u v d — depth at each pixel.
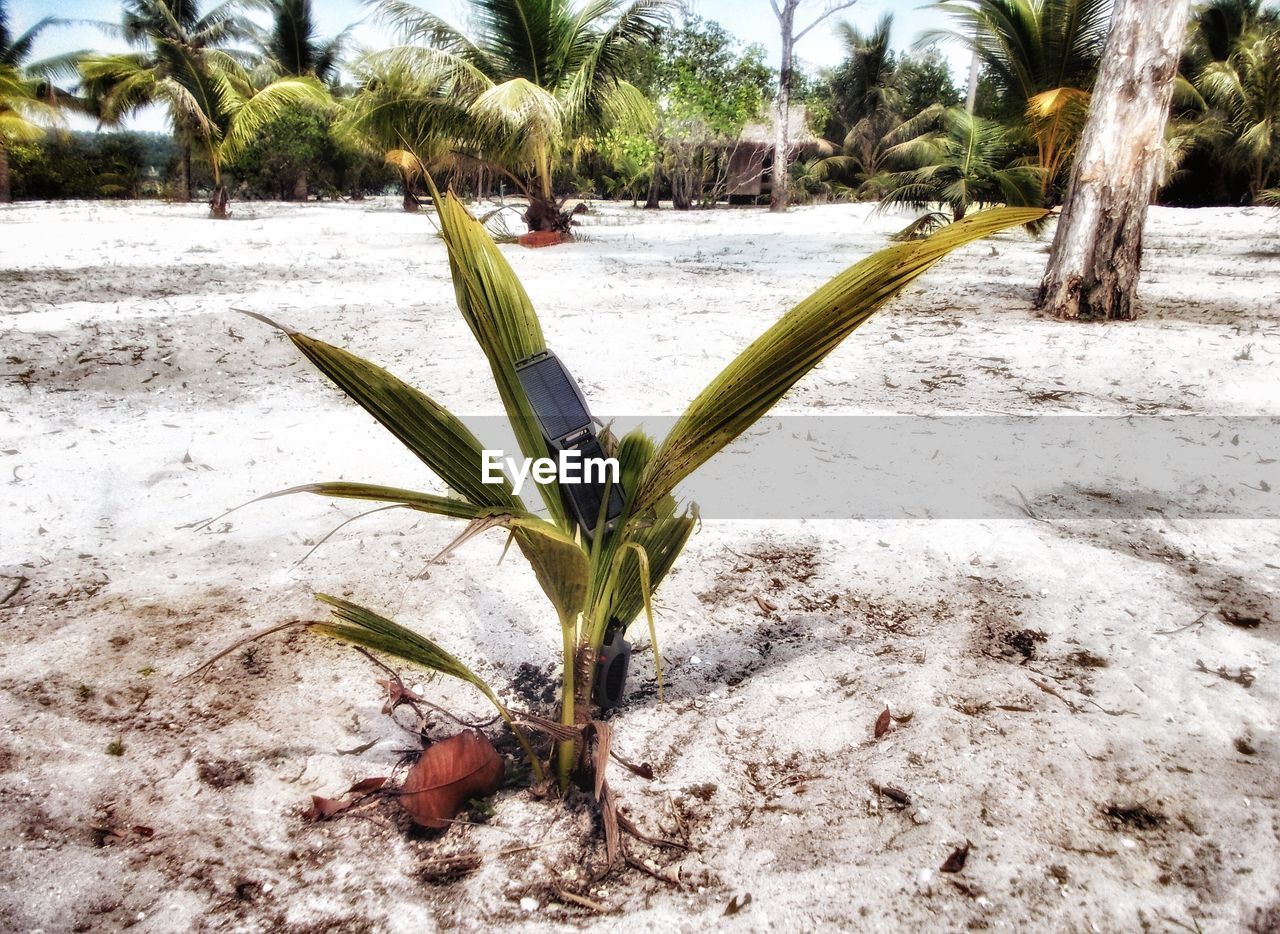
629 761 1.96
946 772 1.89
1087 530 3.23
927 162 21.05
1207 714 2.11
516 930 1.52
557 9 13.70
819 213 25.02
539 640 2.47
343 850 1.70
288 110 29.62
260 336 6.21
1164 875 1.61
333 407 4.77
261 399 4.90
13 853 1.62
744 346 6.12
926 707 2.12
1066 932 1.49
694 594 2.77
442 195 1.40
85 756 1.91
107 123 27.45
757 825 1.77
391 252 12.72
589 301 8.09
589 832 1.75
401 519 3.32
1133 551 3.06
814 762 1.95
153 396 4.91
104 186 33.25
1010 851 1.67
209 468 3.81
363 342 6.20
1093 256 7.06
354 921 1.53
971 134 14.62
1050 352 5.97
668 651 2.44
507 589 2.76
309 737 2.03
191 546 3.05
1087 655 2.39
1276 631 2.51
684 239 15.63
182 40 22.56
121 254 12.04
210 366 5.51
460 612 2.61
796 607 2.69
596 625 1.67
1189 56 25.44
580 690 1.73
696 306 7.83
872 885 1.59
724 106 26.53
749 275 10.13
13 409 4.53
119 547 3.03
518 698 2.21
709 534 3.22
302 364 5.65
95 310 7.04
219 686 2.21
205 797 1.82
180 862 1.64
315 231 16.98
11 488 3.48
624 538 1.60
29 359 5.39
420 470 3.88
